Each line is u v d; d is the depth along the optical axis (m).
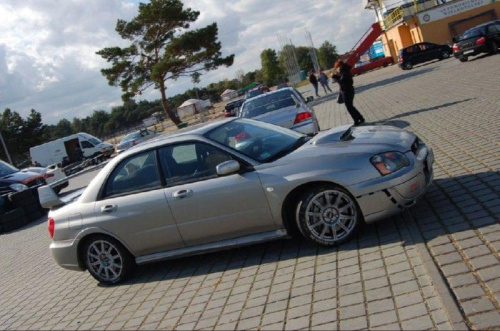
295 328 4.01
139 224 6.09
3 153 69.88
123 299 5.89
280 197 5.46
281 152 5.91
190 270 6.16
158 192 6.00
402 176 5.25
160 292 5.74
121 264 6.37
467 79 18.02
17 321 6.30
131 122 122.69
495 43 25.12
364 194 5.23
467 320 3.42
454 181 6.52
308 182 5.36
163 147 6.16
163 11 44.53
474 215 5.18
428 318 3.60
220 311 4.74
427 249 4.68
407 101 17.17
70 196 7.10
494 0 41.59
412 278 4.25
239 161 5.73
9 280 8.77
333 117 19.20
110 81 45.81
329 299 4.33
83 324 5.47
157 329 4.77
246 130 6.49
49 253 10.05
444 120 11.28
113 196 6.30
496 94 12.61
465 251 4.42
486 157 7.23
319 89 48.50
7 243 13.37
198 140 6.00
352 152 5.40
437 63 33.38
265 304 4.60
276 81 92.50
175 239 6.02
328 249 5.45
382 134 5.91
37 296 7.16
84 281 7.16
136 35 46.50
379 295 4.14
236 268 5.73
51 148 41.84
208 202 5.74
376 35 45.62
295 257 5.51
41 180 19.62
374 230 5.57
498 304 3.48
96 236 6.39
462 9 42.00
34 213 16.38
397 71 37.50
